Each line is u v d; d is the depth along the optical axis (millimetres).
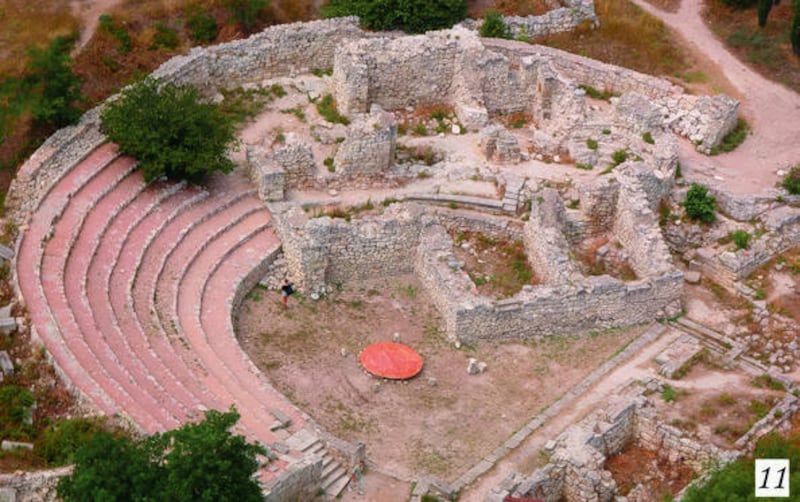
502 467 47719
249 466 39531
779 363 54750
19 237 51000
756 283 59062
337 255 57500
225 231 57594
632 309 56656
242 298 55625
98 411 42375
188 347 49719
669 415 50406
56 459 40938
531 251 59062
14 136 56000
